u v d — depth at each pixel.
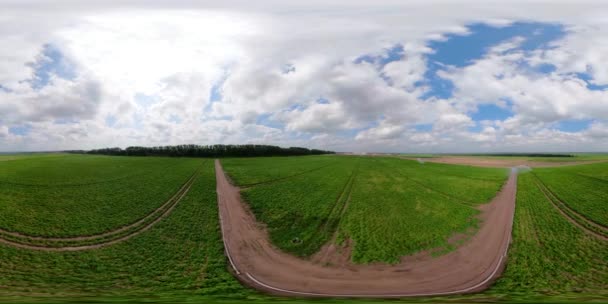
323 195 68.62
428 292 30.53
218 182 83.62
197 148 199.25
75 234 44.38
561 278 33.38
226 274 34.94
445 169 120.94
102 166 104.06
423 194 71.88
